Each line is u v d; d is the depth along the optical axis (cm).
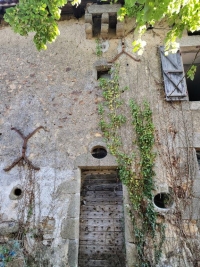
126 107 509
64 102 527
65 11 617
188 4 349
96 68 559
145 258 391
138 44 439
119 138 480
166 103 506
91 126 498
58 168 467
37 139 496
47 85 549
